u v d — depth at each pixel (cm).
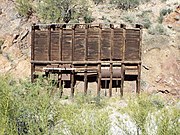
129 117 975
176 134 839
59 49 2294
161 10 3634
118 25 3195
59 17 2988
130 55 2359
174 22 3391
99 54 2314
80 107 924
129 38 2353
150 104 929
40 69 2308
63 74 2328
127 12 3625
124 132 927
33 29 2306
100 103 1858
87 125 830
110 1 3819
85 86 2286
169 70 2705
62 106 973
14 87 1049
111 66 2333
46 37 2300
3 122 848
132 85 2498
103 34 2322
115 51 2339
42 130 911
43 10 3034
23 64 2580
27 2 2989
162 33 3128
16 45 2698
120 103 1889
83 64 2314
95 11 3519
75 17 3062
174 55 2833
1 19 2861
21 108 954
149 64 2734
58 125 920
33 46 2309
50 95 1037
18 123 948
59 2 3047
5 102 911
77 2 3150
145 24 3281
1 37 2709
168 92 2569
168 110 898
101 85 2409
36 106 952
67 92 2322
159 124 871
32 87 1054
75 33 2306
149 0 3919
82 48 2309
